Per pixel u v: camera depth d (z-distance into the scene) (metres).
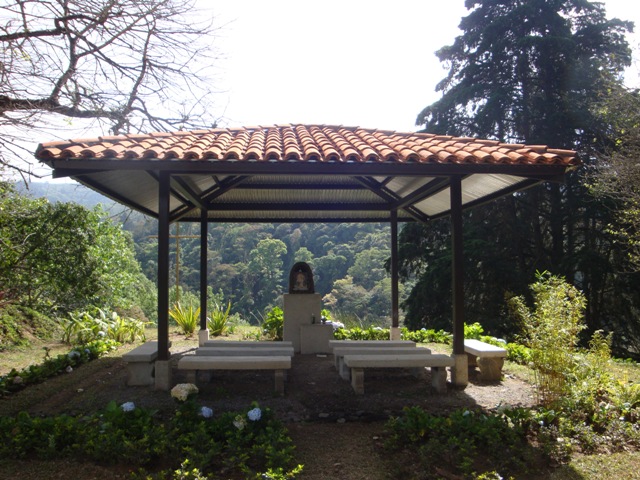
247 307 31.89
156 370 5.29
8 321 9.30
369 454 3.71
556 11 16.66
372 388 5.58
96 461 3.51
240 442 3.63
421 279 16.20
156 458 3.53
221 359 5.22
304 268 8.37
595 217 14.97
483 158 5.06
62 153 4.62
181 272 32.66
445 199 7.72
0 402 4.91
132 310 15.82
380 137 6.94
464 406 4.81
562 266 14.81
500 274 14.68
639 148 10.88
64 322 10.57
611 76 14.23
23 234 9.73
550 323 4.63
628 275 14.12
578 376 4.81
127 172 5.32
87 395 5.16
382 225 40.12
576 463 3.63
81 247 10.61
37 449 3.60
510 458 3.55
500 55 16.62
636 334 14.74
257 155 4.96
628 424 4.32
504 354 5.92
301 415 4.60
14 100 6.91
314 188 8.24
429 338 9.44
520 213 17.02
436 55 18.75
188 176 6.54
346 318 12.02
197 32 9.40
